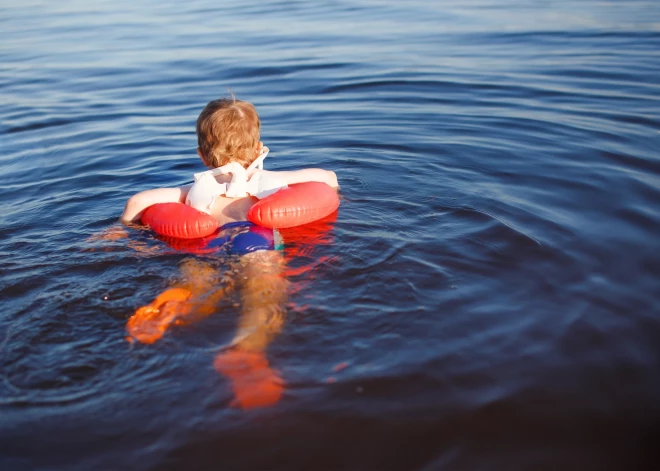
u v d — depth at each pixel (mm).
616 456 1956
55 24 12195
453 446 1990
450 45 9102
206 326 2584
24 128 6148
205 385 2260
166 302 2723
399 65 8055
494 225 3523
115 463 1946
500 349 2443
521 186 4203
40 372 2352
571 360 2379
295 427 2062
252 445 1999
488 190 4125
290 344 2475
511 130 5527
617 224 3574
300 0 14422
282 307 2705
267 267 3006
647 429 2057
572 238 3385
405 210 3760
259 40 10000
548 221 3602
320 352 2428
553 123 5664
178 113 6523
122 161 5129
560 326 2586
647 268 3068
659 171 4418
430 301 2762
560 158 4773
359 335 2527
